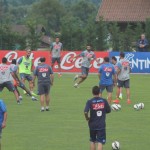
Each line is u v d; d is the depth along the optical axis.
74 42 124.12
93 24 125.75
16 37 124.31
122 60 67.75
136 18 180.62
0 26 126.00
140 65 111.50
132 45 122.56
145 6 184.75
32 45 125.75
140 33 124.62
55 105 65.56
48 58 110.75
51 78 60.72
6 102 68.62
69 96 74.31
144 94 78.12
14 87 66.69
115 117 56.78
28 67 75.25
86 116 36.81
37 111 60.72
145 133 47.81
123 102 69.44
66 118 55.81
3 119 36.16
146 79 101.38
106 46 123.88
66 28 125.00
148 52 111.44
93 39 124.06
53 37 125.00
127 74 67.56
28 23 126.88
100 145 36.25
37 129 49.53
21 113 59.09
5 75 66.12
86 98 72.12
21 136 46.12
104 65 63.62
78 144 42.91
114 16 182.25
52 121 53.91
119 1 187.25
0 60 110.88
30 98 72.69
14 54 111.06
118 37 123.00
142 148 41.53
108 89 63.66
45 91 60.81
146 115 58.34
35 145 42.44
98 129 36.41
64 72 111.25
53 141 44.03
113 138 45.44
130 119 55.56
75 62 111.31
